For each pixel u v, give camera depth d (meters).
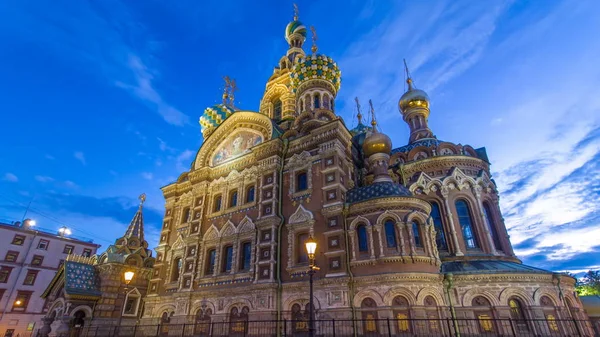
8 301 52.72
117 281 33.75
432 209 29.41
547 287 21.95
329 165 26.84
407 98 41.25
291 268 24.81
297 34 52.81
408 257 21.72
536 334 20.33
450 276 22.67
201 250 30.59
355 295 21.86
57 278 33.72
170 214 35.69
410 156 32.78
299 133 31.45
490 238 27.66
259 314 23.88
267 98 50.09
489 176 31.72
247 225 28.53
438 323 20.44
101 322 31.45
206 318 26.77
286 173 29.28
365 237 23.56
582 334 21.42
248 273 26.20
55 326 29.89
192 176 35.09
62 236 62.84
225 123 36.06
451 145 32.53
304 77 40.03
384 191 24.39
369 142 29.22
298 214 26.55
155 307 30.84
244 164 32.12
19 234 56.97
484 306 21.75
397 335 19.81
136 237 37.94
